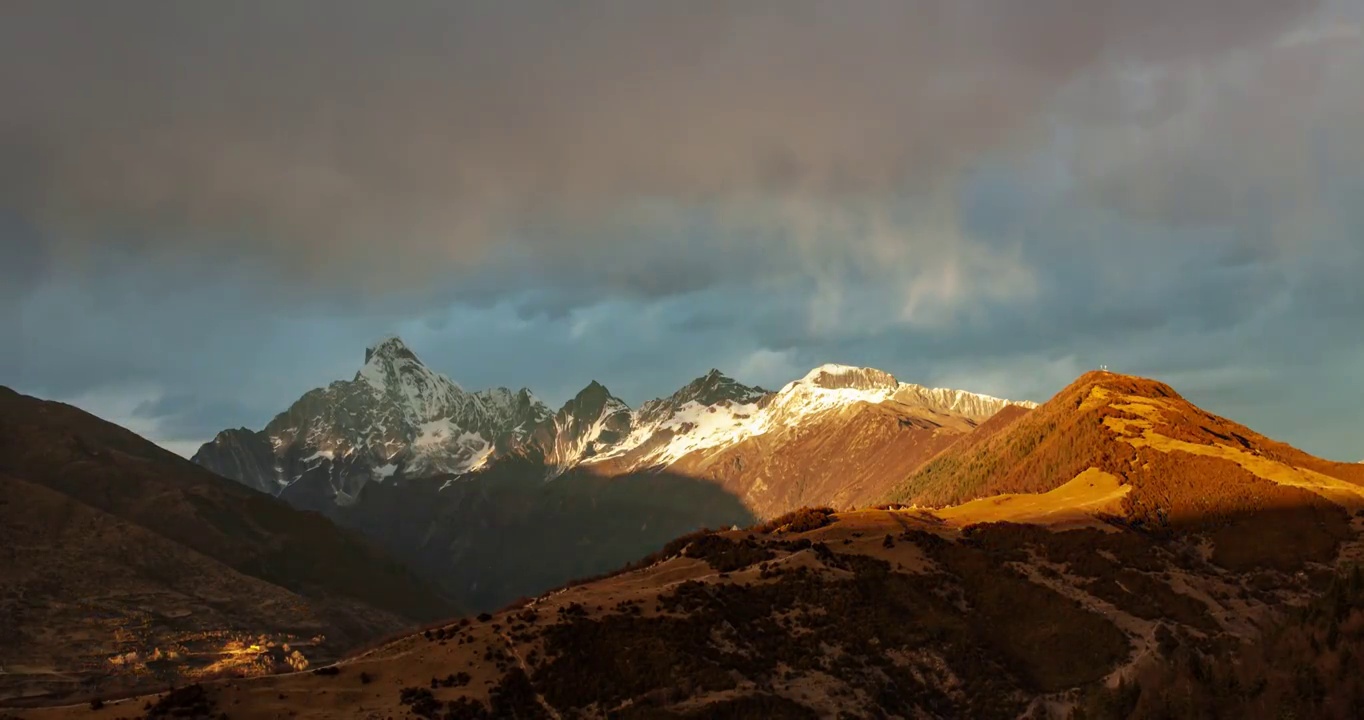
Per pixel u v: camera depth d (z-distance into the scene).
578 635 165.12
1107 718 155.38
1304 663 144.12
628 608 176.12
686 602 179.88
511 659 158.50
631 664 160.62
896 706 165.50
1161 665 163.00
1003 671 178.12
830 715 158.38
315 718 138.50
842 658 172.62
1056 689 174.88
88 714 137.38
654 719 148.00
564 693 152.62
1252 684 145.25
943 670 175.62
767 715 152.38
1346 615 151.12
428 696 146.50
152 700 140.12
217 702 139.88
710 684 157.88
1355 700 135.25
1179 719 145.00
